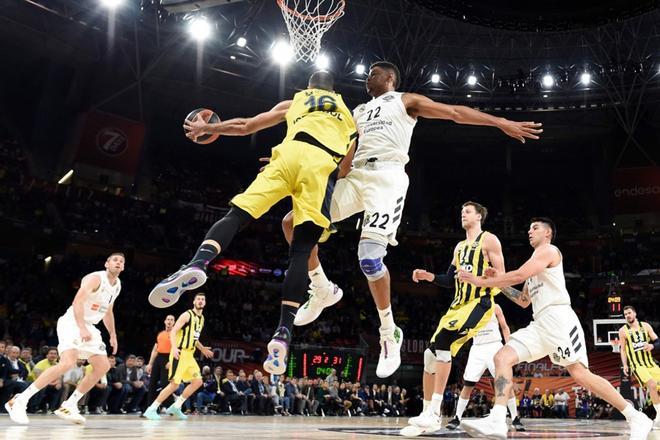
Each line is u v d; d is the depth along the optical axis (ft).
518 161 118.62
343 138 11.76
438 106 13.20
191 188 105.40
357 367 71.82
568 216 116.88
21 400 18.63
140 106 90.53
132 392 40.70
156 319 77.56
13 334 63.26
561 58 93.81
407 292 106.22
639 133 103.91
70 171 87.35
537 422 45.06
